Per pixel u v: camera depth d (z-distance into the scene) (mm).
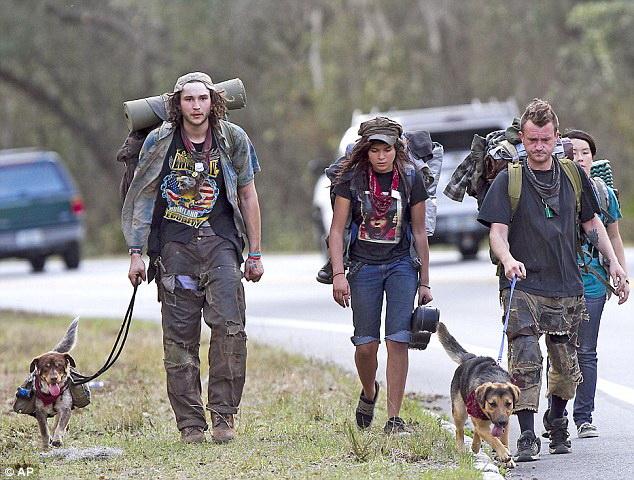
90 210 115688
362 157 22438
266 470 19734
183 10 95875
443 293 45906
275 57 96875
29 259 74625
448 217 57188
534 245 21297
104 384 29156
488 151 22797
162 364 32062
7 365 32969
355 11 89562
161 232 22703
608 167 24500
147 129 22906
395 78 88812
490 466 19953
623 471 20125
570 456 21609
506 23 90188
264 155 99812
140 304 50562
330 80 90062
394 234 22578
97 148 111312
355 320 22812
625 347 32969
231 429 22516
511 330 21234
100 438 23594
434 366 32625
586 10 87625
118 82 106625
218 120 22516
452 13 89750
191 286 22516
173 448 21891
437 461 20250
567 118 90562
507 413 19953
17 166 72625
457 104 89875
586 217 21906
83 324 42750
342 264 22703
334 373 30656
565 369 21688
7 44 103000
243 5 94812
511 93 90500
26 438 23812
